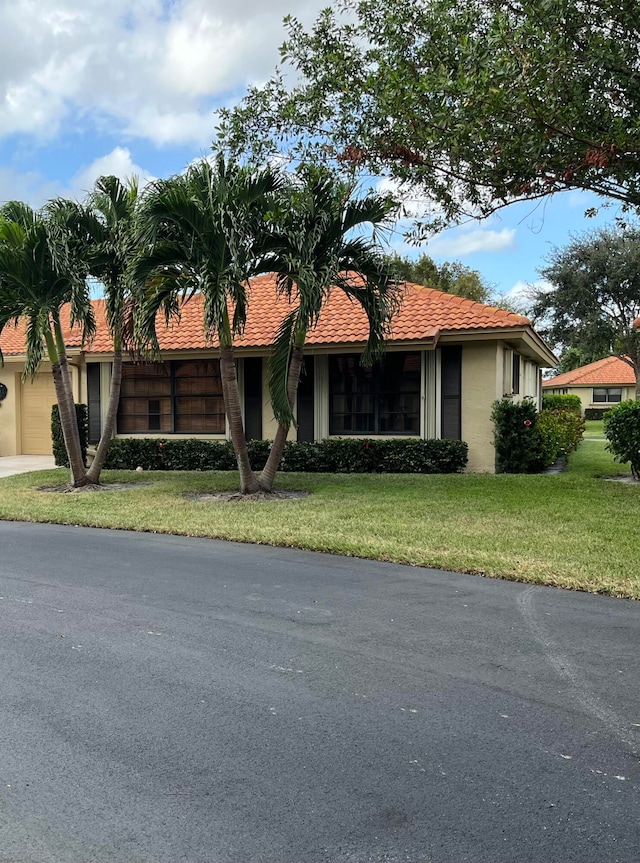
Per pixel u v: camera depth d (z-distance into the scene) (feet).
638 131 21.54
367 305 37.24
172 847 8.55
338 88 25.81
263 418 50.90
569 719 11.97
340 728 11.64
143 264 33.50
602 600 18.86
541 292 113.80
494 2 23.24
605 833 8.82
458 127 22.57
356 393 48.67
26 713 12.25
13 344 63.31
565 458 54.13
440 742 11.17
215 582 20.89
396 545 24.89
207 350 49.42
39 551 25.59
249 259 34.06
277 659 14.70
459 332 44.39
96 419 54.90
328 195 32.89
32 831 8.87
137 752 10.87
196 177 33.17
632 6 21.88
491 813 9.23
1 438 64.49
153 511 33.12
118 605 18.61
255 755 10.77
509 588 20.04
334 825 8.97
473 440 46.11
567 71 22.34
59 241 35.81
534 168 23.30
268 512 32.09
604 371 158.51
